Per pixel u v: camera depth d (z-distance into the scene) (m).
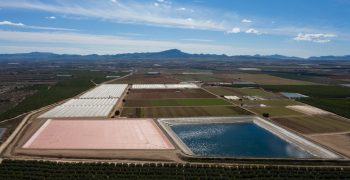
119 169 81.81
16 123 131.38
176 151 97.38
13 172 79.94
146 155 93.88
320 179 78.88
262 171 82.25
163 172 80.56
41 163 85.50
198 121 140.38
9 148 99.75
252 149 104.88
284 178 78.56
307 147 104.38
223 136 120.25
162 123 132.75
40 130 119.56
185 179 77.19
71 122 132.00
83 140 107.69
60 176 78.00
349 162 89.56
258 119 143.00
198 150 103.56
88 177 77.44
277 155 98.50
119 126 126.38
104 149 98.75
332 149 100.69
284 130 123.69
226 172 81.44
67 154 94.19
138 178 77.12
